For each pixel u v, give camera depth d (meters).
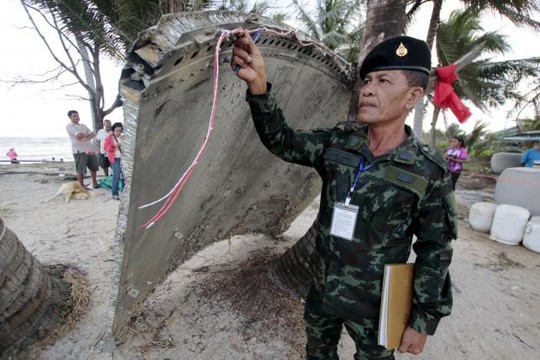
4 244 1.96
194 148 1.39
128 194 1.06
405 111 1.17
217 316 2.46
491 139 19.64
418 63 1.10
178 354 2.13
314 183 3.20
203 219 2.14
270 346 2.22
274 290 2.67
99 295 2.70
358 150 1.24
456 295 3.11
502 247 4.52
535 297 3.15
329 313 1.36
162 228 1.58
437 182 1.15
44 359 2.03
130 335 2.24
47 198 5.88
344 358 2.22
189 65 0.97
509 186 5.66
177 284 2.86
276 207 3.11
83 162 6.30
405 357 2.27
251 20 1.20
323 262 1.36
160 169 1.20
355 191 1.21
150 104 0.90
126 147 0.94
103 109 10.54
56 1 6.62
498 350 2.38
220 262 3.29
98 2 6.56
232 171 1.96
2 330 1.95
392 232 1.20
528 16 7.16
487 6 7.30
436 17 8.72
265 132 1.26
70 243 3.82
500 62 13.06
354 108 2.37
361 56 2.29
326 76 2.04
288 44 1.49
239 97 1.46
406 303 1.26
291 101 1.96
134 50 0.81
